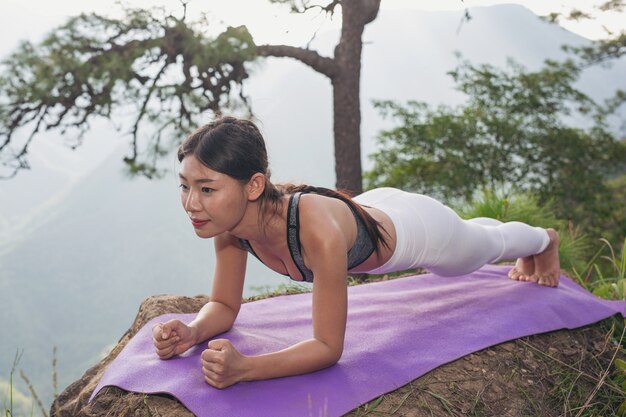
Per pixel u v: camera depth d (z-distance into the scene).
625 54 12.67
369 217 2.37
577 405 2.53
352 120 8.41
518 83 12.62
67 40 7.85
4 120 7.83
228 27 7.84
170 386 2.10
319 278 2.14
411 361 2.41
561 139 12.34
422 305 3.01
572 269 5.02
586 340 2.97
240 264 2.51
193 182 2.02
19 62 7.78
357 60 8.38
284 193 2.28
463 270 2.89
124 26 7.96
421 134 12.44
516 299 3.07
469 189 11.99
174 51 7.90
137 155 8.23
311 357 2.15
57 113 8.14
